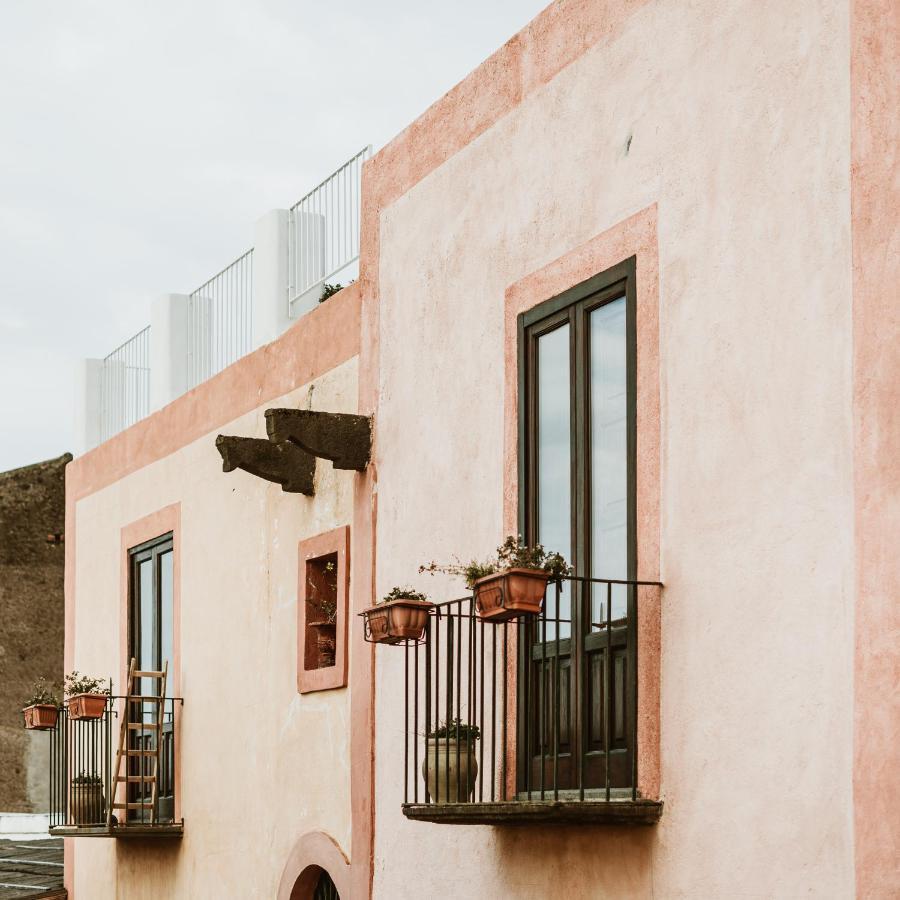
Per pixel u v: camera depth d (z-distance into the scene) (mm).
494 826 9352
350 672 11250
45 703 15266
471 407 9977
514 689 9195
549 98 9383
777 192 7520
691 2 8211
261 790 12477
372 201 11414
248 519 13055
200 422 14047
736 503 7621
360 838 10875
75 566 16688
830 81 7254
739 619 7547
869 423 6887
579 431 8875
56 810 15898
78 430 17203
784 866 7156
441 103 10570
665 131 8336
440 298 10422
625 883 8164
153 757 14414
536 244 9406
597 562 8695
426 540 10367
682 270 8102
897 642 6645
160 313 15398
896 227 6824
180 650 14070
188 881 13578
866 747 6754
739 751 7473
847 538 6957
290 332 12594
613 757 8336
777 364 7438
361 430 11125
